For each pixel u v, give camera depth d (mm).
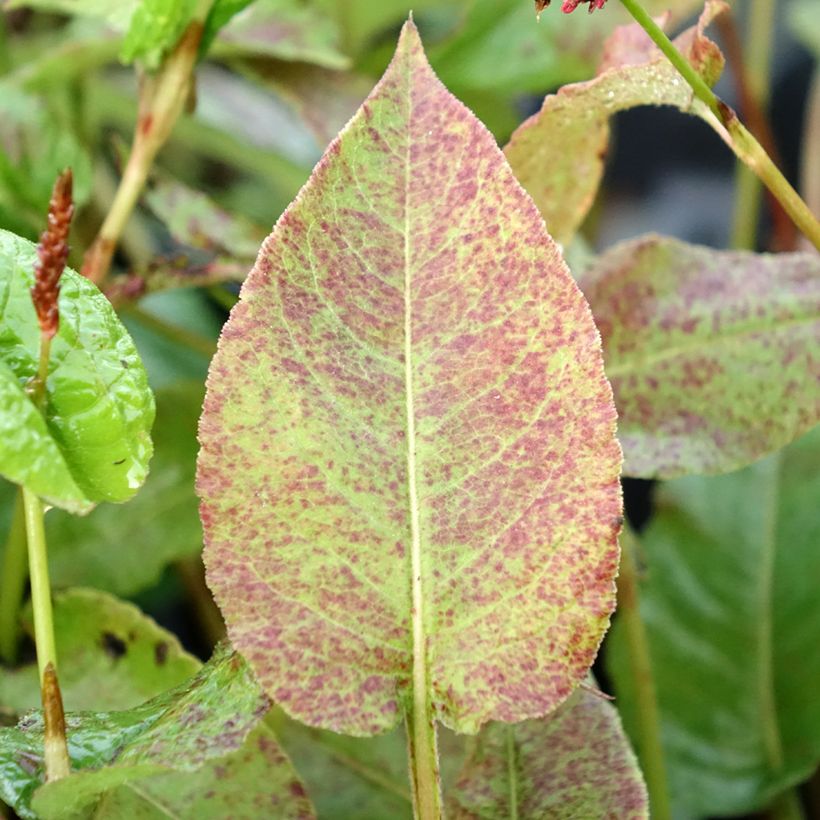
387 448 260
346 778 371
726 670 470
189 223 409
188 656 349
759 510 493
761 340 353
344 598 261
